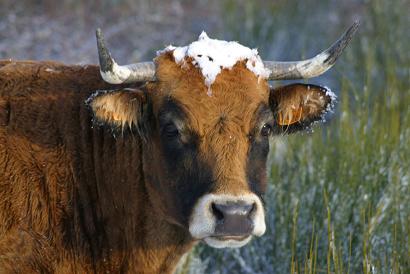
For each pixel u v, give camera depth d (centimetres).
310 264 2231
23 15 4975
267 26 5131
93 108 1922
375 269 2377
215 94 1930
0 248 1994
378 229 2609
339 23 5231
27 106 2075
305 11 5353
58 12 5078
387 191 2731
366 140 2877
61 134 2073
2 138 2028
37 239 2020
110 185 2086
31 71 2139
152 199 2061
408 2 5056
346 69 4519
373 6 5041
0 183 2000
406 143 2895
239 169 1883
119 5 5291
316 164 2897
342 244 2619
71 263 2070
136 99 1978
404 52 4606
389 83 3862
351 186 2742
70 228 2059
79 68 2167
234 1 5312
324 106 2078
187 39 5016
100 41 1869
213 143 1897
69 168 2067
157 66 1986
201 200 1869
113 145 2080
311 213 2753
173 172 1939
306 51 5000
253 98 1948
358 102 3206
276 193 2831
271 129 2025
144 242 2112
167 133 1944
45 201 2034
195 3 5544
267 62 2069
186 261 2620
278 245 2747
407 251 2438
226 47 1998
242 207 1827
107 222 2094
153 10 5322
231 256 2811
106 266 2111
